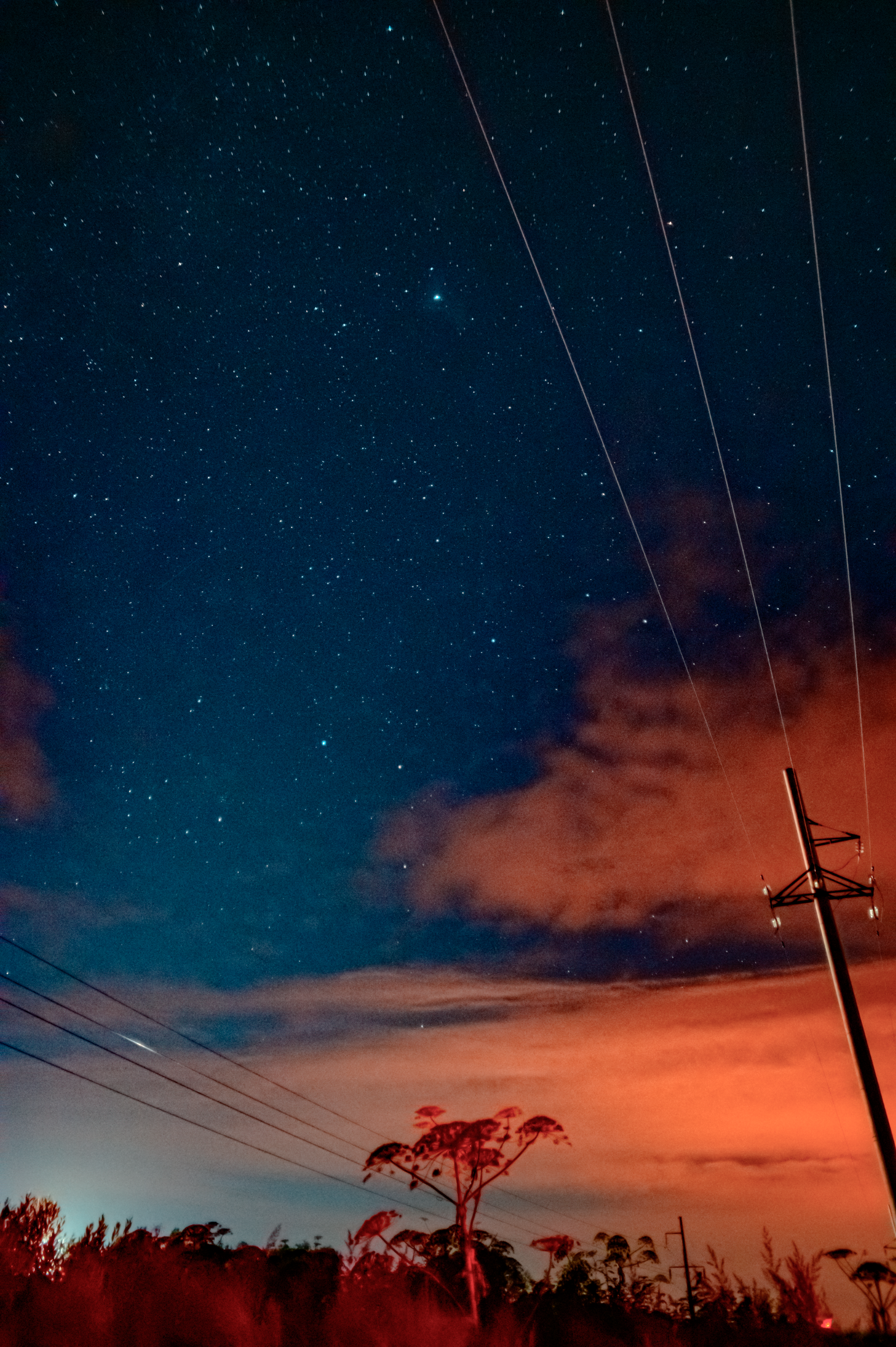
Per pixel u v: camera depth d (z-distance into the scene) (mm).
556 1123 25719
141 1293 11312
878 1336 9461
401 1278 17828
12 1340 9703
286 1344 12758
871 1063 12703
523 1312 18016
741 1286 11492
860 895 14031
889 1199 11680
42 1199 12367
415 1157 25125
